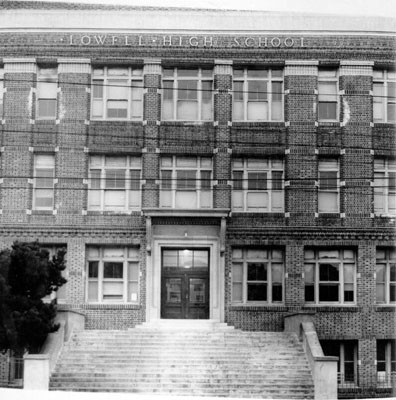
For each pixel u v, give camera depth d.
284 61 33.00
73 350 28.14
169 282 32.62
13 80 32.81
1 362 29.77
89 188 32.59
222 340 29.11
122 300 32.19
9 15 32.88
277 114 33.28
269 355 27.95
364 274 31.98
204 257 32.75
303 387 26.05
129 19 33.03
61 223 32.06
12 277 26.78
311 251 32.53
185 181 32.81
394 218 32.50
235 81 33.44
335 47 33.06
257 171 32.88
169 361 27.42
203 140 32.78
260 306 31.61
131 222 32.22
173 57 32.94
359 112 32.94
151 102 32.78
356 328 31.58
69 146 32.56
